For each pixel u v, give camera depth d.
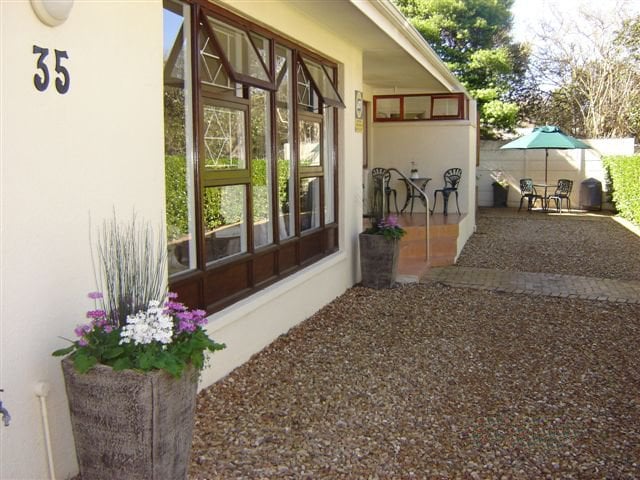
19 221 2.67
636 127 22.33
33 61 2.70
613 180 16.70
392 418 3.96
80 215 3.01
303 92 6.37
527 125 24.08
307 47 6.21
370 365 4.95
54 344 2.87
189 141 4.32
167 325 2.63
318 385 4.49
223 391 4.33
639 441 3.71
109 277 2.89
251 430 3.71
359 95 7.79
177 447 2.72
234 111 4.88
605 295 7.51
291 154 6.11
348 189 7.52
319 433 3.71
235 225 5.01
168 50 4.07
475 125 13.66
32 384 2.76
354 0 5.44
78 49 2.97
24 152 2.68
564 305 7.05
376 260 7.61
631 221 14.95
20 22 2.63
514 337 5.80
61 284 2.90
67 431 2.97
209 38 4.48
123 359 2.57
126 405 2.55
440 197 12.22
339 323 6.17
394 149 12.23
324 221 7.02
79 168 2.99
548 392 4.47
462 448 3.58
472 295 7.47
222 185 4.70
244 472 3.21
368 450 3.52
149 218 3.52
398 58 8.49
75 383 2.60
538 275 8.71
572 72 22.83
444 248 9.72
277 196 5.69
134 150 3.39
